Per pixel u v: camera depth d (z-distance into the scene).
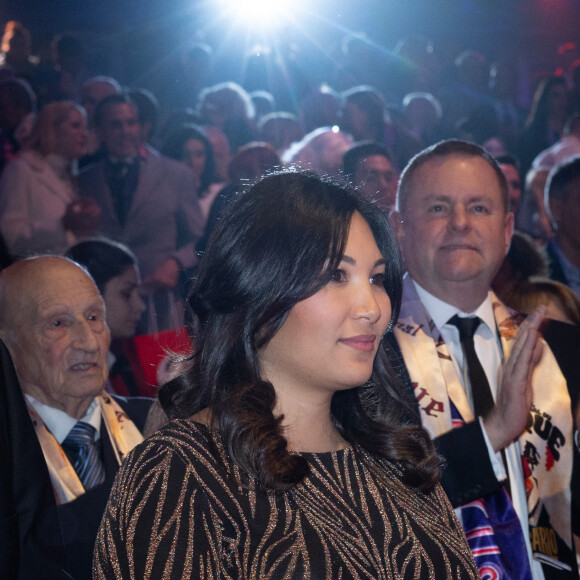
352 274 1.66
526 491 2.54
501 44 10.78
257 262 1.63
